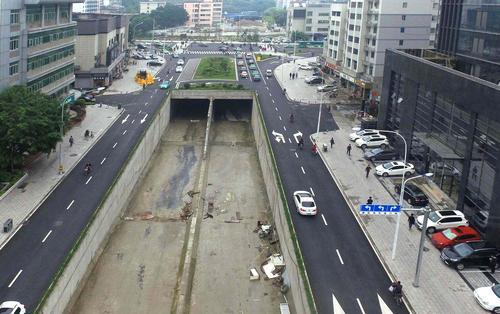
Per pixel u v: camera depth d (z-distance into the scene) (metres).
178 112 123.56
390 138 87.12
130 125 98.62
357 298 46.25
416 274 47.72
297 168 77.06
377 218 61.44
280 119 104.06
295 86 138.88
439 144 68.44
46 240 55.12
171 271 56.25
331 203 65.38
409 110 78.25
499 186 52.88
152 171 85.31
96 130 93.81
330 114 109.75
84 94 119.31
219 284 54.25
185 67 166.75
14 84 80.25
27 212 60.84
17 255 52.09
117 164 77.62
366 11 123.56
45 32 90.12
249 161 92.00
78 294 51.12
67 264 48.31
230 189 78.88
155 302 50.91
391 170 74.00
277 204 65.50
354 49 129.75
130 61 171.12
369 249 54.75
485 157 57.41
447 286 48.31
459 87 62.78
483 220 57.09
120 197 68.62
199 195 76.00
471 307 45.38
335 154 83.31
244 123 117.06
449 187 66.88
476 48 71.56
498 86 55.09
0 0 73.50
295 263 50.53
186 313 49.56
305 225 59.31
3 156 67.81
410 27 119.19
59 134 70.19
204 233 64.75
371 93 117.88
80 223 59.12
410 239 56.72
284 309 49.62
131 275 55.09
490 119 56.41
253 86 136.75
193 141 102.88
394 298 46.16
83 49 129.75
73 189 68.06
